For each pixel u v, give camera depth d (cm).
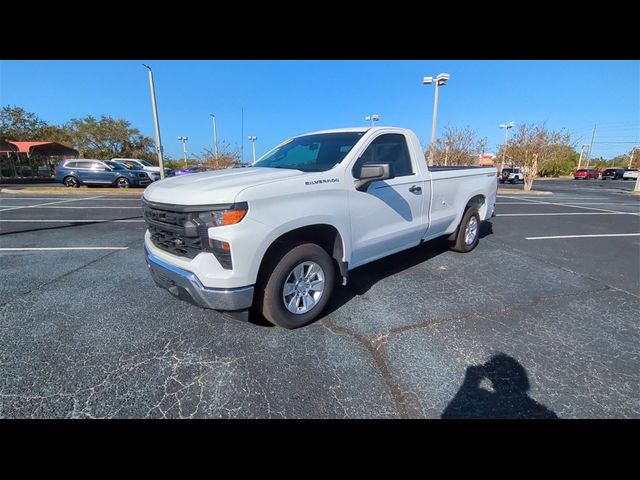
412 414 201
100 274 432
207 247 241
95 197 1496
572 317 321
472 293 375
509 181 3234
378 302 349
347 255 314
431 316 320
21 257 512
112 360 250
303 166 338
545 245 607
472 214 524
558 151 1891
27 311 326
